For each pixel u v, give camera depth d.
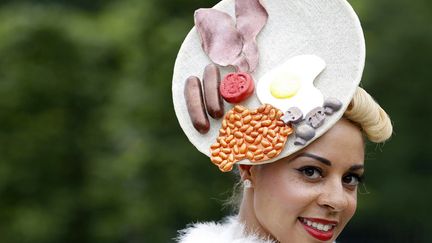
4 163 15.09
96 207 14.70
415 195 17.42
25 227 14.67
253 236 4.29
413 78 16.62
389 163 17.20
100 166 14.57
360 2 14.30
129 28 14.63
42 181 15.24
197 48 4.29
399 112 16.89
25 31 15.30
